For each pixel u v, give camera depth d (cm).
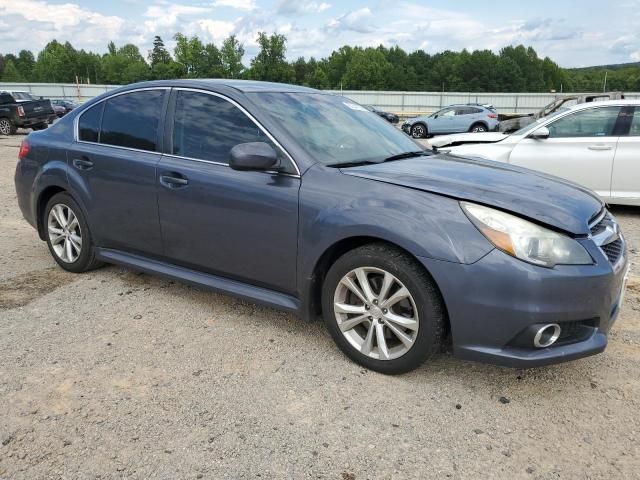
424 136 2627
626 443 247
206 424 258
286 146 321
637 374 305
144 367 309
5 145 1633
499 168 349
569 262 258
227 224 340
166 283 438
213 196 342
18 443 244
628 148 694
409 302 286
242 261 341
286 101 367
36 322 366
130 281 443
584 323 269
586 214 283
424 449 243
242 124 343
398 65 11356
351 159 333
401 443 246
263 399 279
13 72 12050
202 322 368
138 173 382
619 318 378
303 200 307
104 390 286
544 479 225
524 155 744
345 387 290
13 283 438
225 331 355
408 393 285
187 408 271
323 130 353
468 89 11188
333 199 298
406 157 364
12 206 752
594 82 14188
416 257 271
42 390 285
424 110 4975
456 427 258
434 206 275
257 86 376
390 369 296
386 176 301
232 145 344
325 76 10631
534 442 248
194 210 354
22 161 472
